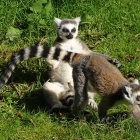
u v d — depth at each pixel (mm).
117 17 12234
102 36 11586
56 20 10219
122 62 10461
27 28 11500
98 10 12398
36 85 9766
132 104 7910
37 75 10062
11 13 11969
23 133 7910
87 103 8328
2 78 8453
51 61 9445
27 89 9578
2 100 9023
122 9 12570
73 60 8320
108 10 12414
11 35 11266
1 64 10461
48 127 8125
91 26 11945
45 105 9133
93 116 8375
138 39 11547
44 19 11734
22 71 10258
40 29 11562
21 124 8164
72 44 9969
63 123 8234
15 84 9758
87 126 7895
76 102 8266
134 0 13086
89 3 12562
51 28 11547
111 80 7898
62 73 9438
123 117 8352
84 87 8172
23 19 11836
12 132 7863
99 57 8383
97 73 7926
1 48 11008
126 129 7770
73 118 8430
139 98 7664
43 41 11125
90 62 8094
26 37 11352
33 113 8641
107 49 11000
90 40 11508
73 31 9992
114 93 7852
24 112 8625
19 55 8430
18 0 12336
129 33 11688
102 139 7516
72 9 12367
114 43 11273
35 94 9484
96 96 9328
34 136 7848
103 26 11945
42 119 8312
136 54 10867
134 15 12500
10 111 8500
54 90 9281
